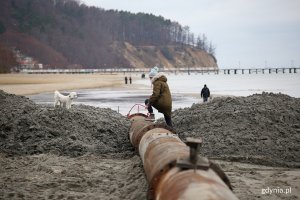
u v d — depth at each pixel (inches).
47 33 6461.6
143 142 290.2
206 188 159.8
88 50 6530.5
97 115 499.8
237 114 453.7
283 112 460.8
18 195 261.9
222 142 407.2
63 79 3157.0
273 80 3526.1
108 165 346.0
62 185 287.0
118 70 5762.8
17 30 6176.2
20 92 1640.0
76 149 396.8
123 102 1175.6
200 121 467.2
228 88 2042.3
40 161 353.1
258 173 322.7
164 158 214.4
